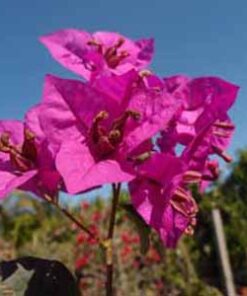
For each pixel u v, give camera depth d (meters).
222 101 0.16
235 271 1.44
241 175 1.45
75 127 0.16
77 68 0.18
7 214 1.18
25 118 0.16
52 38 0.18
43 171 0.16
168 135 0.16
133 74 0.16
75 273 0.17
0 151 0.16
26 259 0.16
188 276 1.05
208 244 1.32
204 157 0.16
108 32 0.19
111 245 0.16
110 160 0.15
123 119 0.15
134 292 0.89
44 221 1.15
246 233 1.43
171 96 0.16
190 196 0.16
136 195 0.16
